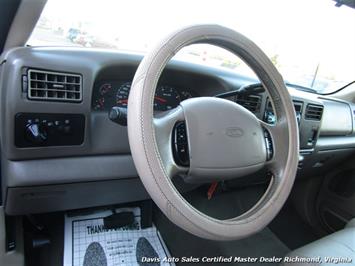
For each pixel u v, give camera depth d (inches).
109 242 44.5
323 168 60.6
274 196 27.1
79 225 45.3
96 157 33.4
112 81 34.9
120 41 39.3
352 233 38.6
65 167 31.7
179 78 39.1
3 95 28.1
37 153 30.1
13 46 33.2
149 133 21.2
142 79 21.9
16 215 34.8
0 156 32.9
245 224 24.5
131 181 36.2
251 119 27.2
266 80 28.6
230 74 41.8
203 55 39.6
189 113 24.3
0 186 35.7
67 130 30.6
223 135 24.9
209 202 55.5
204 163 24.1
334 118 57.5
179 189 37.9
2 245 35.2
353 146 60.1
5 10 29.7
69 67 29.4
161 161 21.6
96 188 34.7
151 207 47.8
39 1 28.8
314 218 64.1
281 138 28.8
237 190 59.2
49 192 32.3
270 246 52.4
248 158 26.1
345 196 59.6
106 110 34.9
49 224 44.6
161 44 22.7
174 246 46.6
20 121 28.1
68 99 29.8
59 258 41.2
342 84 67.7
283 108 28.9
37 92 28.3
